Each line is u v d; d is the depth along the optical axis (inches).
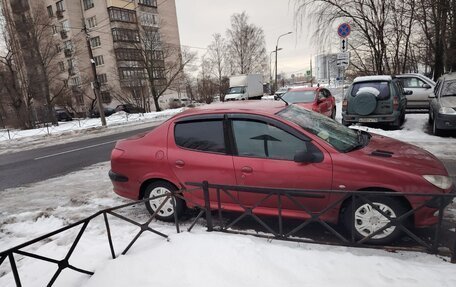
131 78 1441.9
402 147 146.6
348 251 126.8
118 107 1542.8
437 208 121.0
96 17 1720.0
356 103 361.7
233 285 102.7
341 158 129.6
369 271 104.7
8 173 336.5
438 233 116.6
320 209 134.9
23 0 1291.8
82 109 1679.4
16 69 1011.3
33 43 1046.4
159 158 161.5
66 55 1689.2
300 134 137.3
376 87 366.6
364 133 171.2
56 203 217.8
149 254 125.3
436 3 483.8
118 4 1674.5
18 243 161.0
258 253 118.4
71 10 1738.4
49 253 144.0
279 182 138.3
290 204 139.8
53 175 305.4
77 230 167.5
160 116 1037.2
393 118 358.0
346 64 409.7
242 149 146.3
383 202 125.1
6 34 972.6
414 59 744.3
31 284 121.5
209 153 152.0
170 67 1450.5
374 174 124.8
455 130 331.3
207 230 147.5
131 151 169.6
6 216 200.8
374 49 627.5
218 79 1855.3
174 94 2034.9
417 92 490.0
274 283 101.9
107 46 1731.1
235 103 173.0
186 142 158.2
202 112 157.5
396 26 615.5
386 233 126.7
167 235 143.2
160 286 106.1
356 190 127.6
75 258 135.0
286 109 158.4
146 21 1777.8
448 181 126.9
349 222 131.2
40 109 1032.8
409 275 101.2
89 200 216.7
